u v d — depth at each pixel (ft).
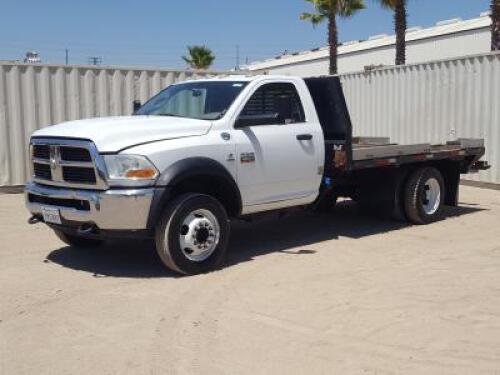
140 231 21.02
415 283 21.07
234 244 27.40
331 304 18.95
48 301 19.43
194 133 22.44
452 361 14.88
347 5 102.47
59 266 23.66
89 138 21.04
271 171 24.49
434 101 47.21
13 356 15.39
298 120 26.14
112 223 20.88
